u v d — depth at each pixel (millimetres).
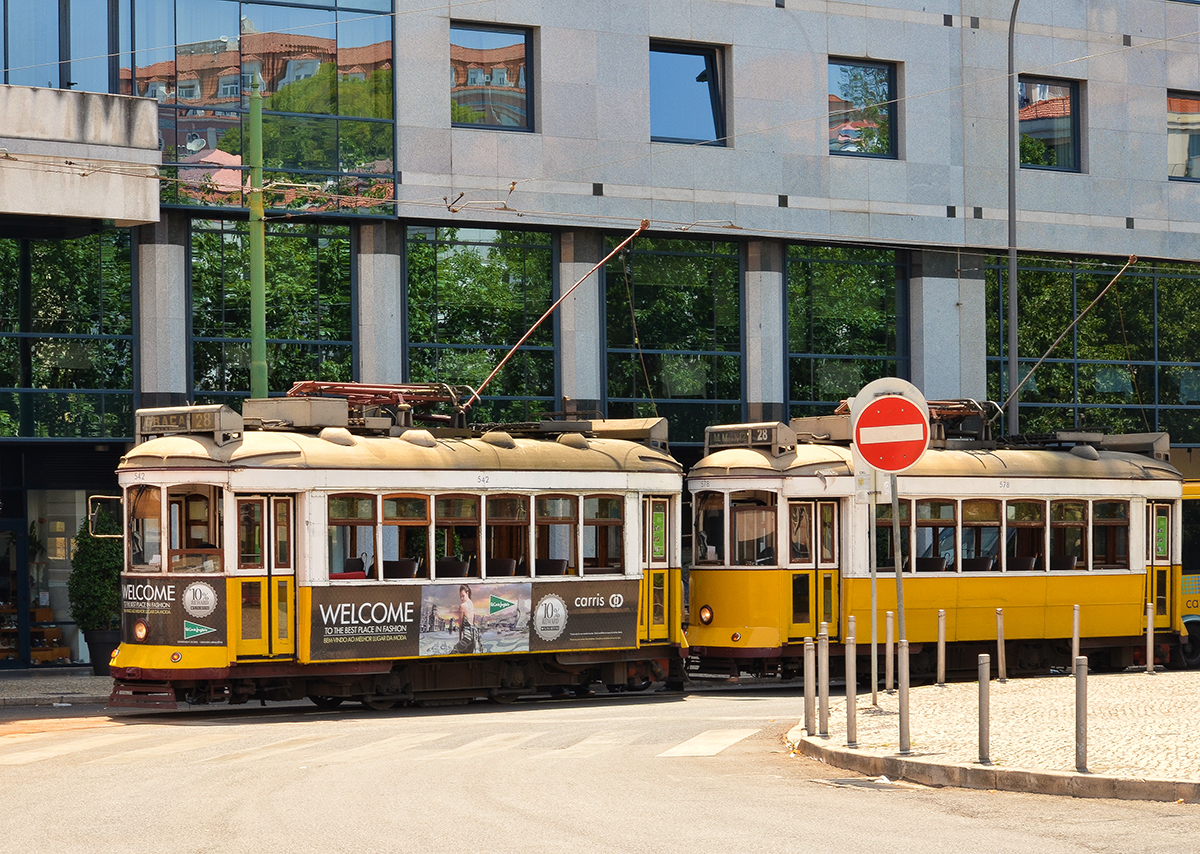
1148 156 37094
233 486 19266
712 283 32469
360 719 19062
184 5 27672
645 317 31734
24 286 27125
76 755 15023
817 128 32969
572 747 15211
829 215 33000
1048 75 36000
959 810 10820
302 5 28500
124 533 19875
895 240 33688
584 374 30953
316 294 28891
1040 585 25484
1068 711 16547
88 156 25484
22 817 10836
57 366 27234
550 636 21734
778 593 23594
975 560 24922
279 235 28641
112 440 27500
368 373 29109
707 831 9875
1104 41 36625
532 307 30766
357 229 29266
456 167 29609
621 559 22703
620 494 22688
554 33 30531
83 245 27484
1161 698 18016
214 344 28141
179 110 27531
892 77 34250
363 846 9375
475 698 21516
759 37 32406
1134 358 37156
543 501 21875
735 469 23922
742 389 32688
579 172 30625
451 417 23094
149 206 26078
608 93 30953
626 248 31594
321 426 20719
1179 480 27438
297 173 28359
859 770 13031
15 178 24906
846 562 23984
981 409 26703
